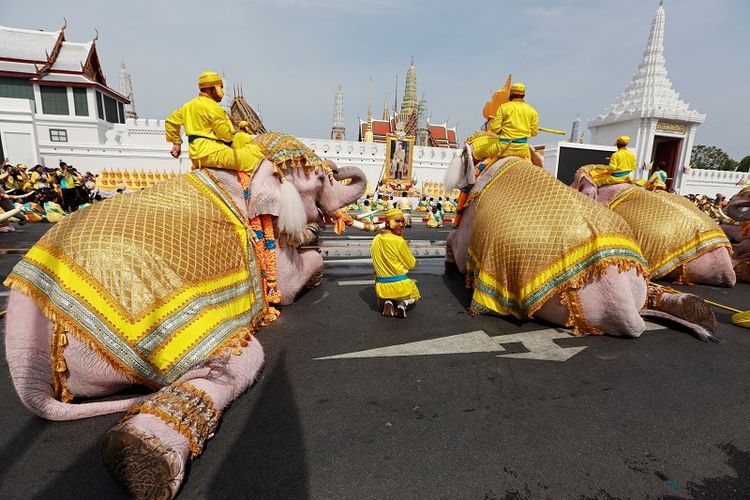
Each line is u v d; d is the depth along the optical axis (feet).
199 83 12.30
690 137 107.04
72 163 78.54
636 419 8.64
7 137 67.10
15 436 7.61
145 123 81.51
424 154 93.20
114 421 8.12
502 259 13.50
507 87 19.44
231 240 10.80
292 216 13.00
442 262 24.66
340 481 6.69
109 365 7.69
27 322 7.38
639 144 105.70
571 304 12.39
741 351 12.20
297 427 8.10
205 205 10.52
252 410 8.64
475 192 16.85
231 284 10.37
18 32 83.10
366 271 21.77
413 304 15.56
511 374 10.49
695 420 8.66
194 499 6.24
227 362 8.07
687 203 20.15
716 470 7.17
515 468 7.10
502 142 16.53
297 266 15.35
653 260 19.26
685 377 10.52
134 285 7.75
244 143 13.78
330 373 10.38
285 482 6.63
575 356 11.57
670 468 7.20
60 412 7.63
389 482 6.70
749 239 22.12
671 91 106.32
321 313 14.89
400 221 14.46
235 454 7.25
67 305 7.37
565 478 6.89
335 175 17.03
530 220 12.98
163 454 6.01
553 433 8.09
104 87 85.87
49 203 41.16
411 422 8.35
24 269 7.47
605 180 22.99
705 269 19.10
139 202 9.35
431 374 10.43
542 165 18.03
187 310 8.13
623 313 11.90
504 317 14.60
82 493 6.34
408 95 128.47
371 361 11.09
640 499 6.48
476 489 6.60
